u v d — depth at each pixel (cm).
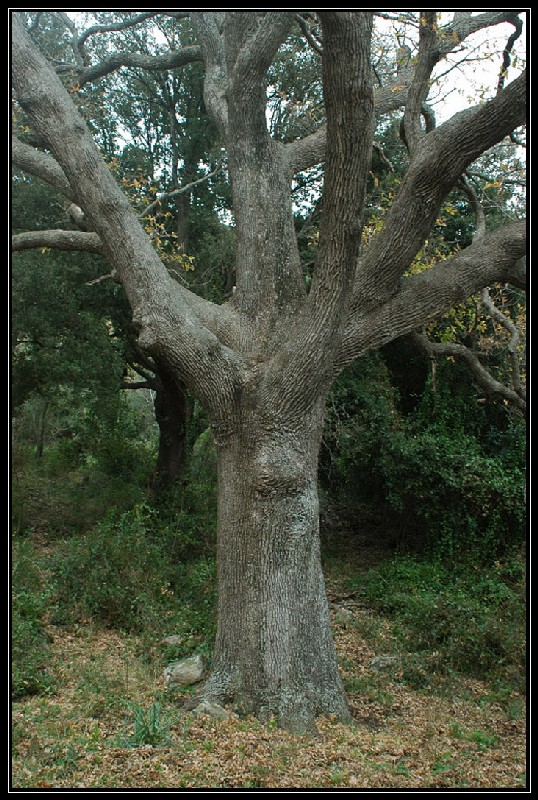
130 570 932
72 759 484
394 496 1255
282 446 621
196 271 1576
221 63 818
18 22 653
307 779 468
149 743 517
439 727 595
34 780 450
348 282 581
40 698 618
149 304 605
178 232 1630
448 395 1302
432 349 977
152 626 852
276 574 608
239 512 630
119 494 1424
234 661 612
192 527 1241
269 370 623
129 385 1611
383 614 999
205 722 558
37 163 721
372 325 656
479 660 754
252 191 690
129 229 618
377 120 1009
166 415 1567
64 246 798
